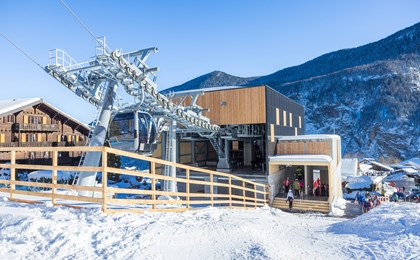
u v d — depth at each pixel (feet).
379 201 70.90
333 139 83.15
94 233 17.42
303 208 73.41
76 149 22.80
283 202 76.84
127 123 48.34
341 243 22.00
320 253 19.51
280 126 97.19
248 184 82.58
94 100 53.98
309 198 76.33
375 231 24.58
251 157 105.70
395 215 28.81
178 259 15.51
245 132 89.81
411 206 35.40
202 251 16.88
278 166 88.89
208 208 34.17
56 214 20.26
